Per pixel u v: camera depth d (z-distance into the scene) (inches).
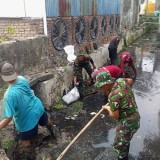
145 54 495.8
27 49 221.0
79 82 266.4
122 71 254.2
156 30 884.6
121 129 139.8
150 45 595.5
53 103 236.8
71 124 209.3
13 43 203.0
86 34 354.0
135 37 676.1
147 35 775.7
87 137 188.9
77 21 315.9
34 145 172.7
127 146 144.5
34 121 154.1
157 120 215.2
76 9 309.1
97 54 354.9
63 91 253.3
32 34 254.2
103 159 161.8
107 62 411.5
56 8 262.8
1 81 191.8
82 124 209.6
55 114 226.5
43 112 162.1
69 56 278.2
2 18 260.5
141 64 415.8
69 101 243.6
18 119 150.6
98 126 206.2
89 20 358.0
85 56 261.6
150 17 957.2
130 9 682.8
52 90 234.4
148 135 190.7
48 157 156.6
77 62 259.1
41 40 240.4
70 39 303.0
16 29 257.6
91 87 289.0
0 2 256.1
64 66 265.1
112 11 473.1
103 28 427.8
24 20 252.7
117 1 501.7
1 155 135.9
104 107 151.0
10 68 138.6
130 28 698.2
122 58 255.6
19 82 146.1
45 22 247.1
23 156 162.6
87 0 340.5
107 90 139.6
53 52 266.4
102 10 410.6
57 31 269.9
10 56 201.0
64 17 281.6
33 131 157.2
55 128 201.5
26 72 223.9
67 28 291.1
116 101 131.7
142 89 294.8
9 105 138.2
